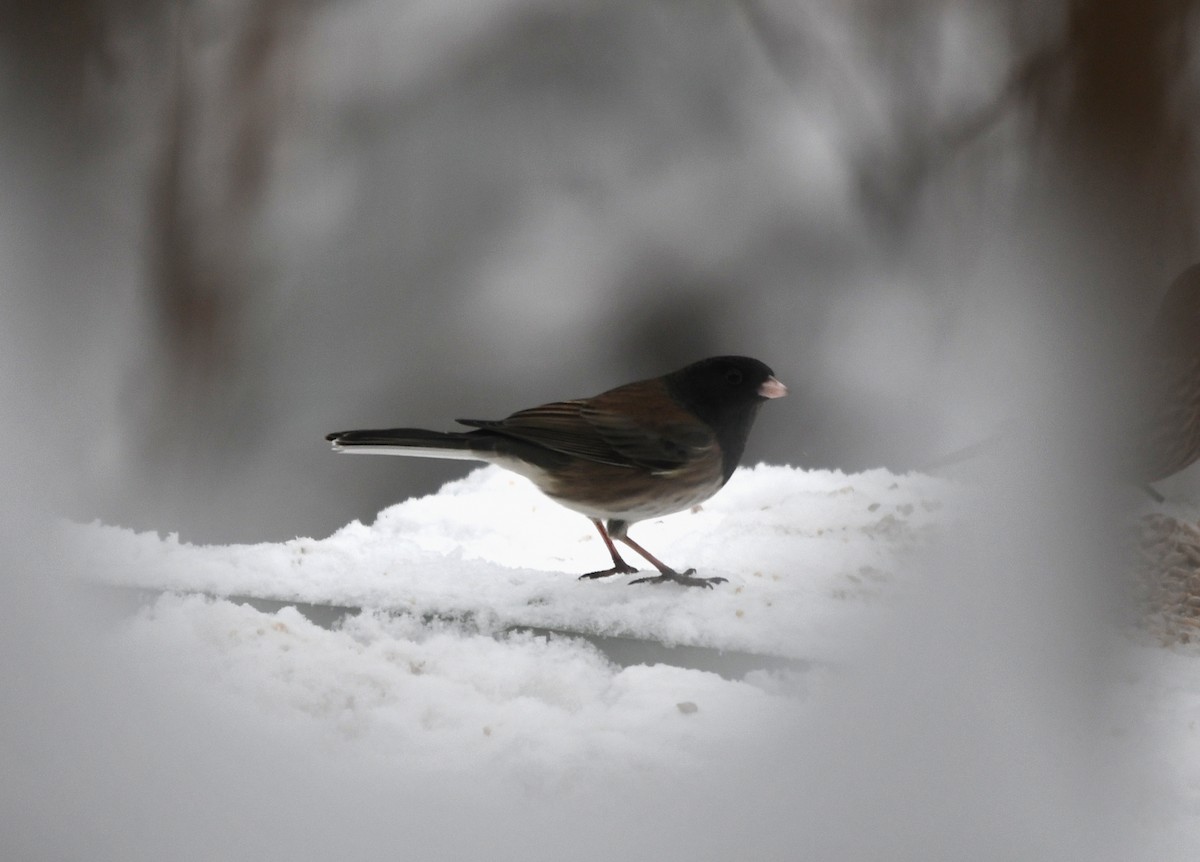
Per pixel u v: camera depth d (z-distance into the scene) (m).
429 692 5.84
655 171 6.43
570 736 5.81
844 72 6.42
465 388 6.39
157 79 6.35
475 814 5.76
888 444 6.36
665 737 5.81
